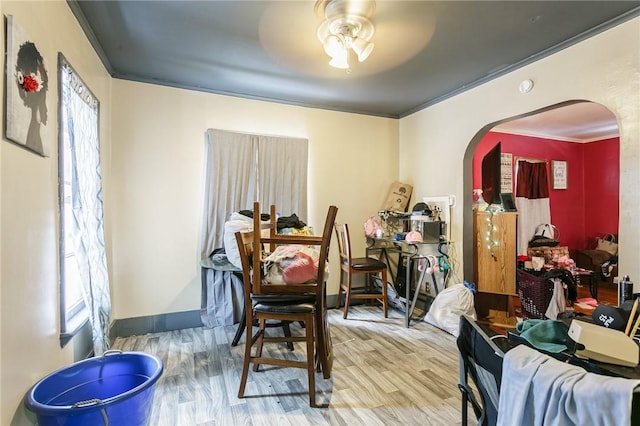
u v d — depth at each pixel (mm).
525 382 842
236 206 3281
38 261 1343
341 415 1789
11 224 1134
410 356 2520
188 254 3152
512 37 2215
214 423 1718
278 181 3465
